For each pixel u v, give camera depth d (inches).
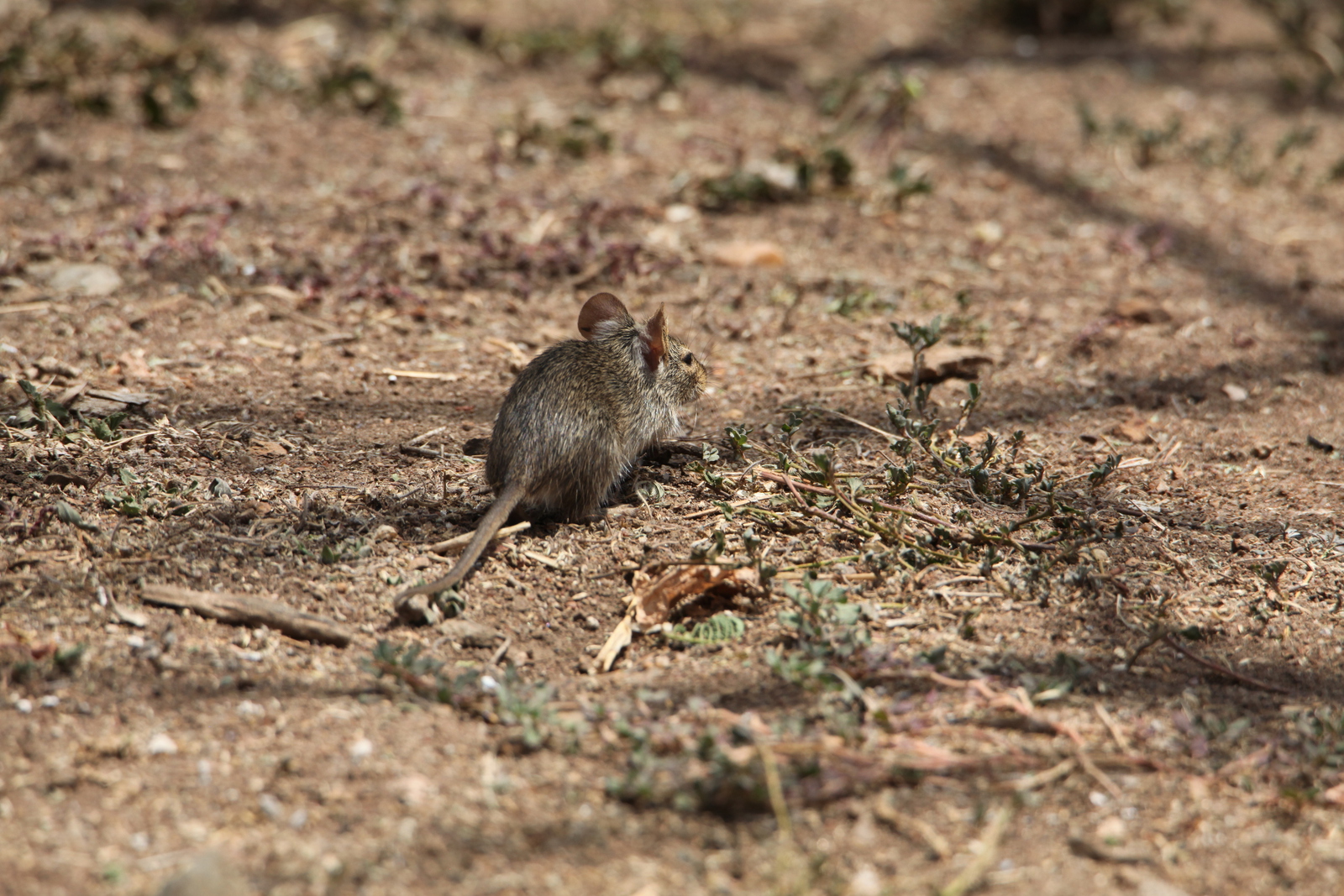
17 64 679.1
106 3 857.5
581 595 343.9
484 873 236.2
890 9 1058.7
